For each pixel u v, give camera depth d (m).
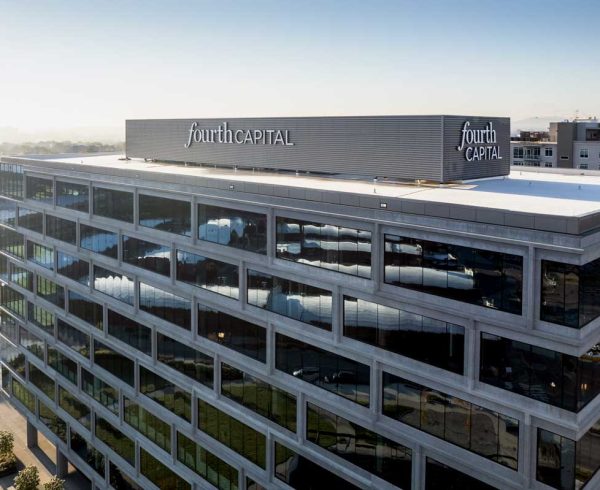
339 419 42.72
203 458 54.47
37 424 81.38
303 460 45.59
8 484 74.38
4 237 85.88
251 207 47.12
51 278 73.75
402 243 38.03
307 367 44.66
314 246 43.12
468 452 35.88
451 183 47.97
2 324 89.88
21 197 79.06
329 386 43.25
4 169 82.81
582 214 31.69
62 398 75.75
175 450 57.31
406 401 38.88
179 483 57.69
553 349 31.91
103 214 63.41
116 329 63.78
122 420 64.12
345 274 41.28
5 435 78.69
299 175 55.97
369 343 40.53
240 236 48.50
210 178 50.19
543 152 140.62
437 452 37.03
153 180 55.81
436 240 36.25
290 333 45.38
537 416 32.56
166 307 56.75
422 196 40.91
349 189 45.09
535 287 32.31
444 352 36.59
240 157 61.19
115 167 62.78
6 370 91.94
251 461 49.88
